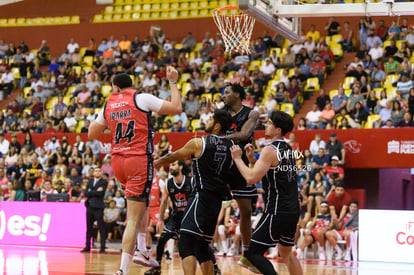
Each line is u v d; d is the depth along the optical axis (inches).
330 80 808.3
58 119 846.5
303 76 787.4
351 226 537.3
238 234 552.1
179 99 265.3
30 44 1140.5
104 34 1095.6
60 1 1131.3
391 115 665.6
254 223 553.6
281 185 257.3
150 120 264.2
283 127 262.4
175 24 1053.2
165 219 534.9
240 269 415.8
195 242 262.5
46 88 957.8
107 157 699.4
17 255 479.2
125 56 956.6
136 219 260.5
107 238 644.1
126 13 1091.3
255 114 295.6
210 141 265.1
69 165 727.1
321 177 591.2
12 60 1057.5
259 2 406.3
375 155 639.8
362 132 644.7
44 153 765.3
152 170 263.4
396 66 748.6
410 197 802.8
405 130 629.3
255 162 264.5
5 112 912.3
